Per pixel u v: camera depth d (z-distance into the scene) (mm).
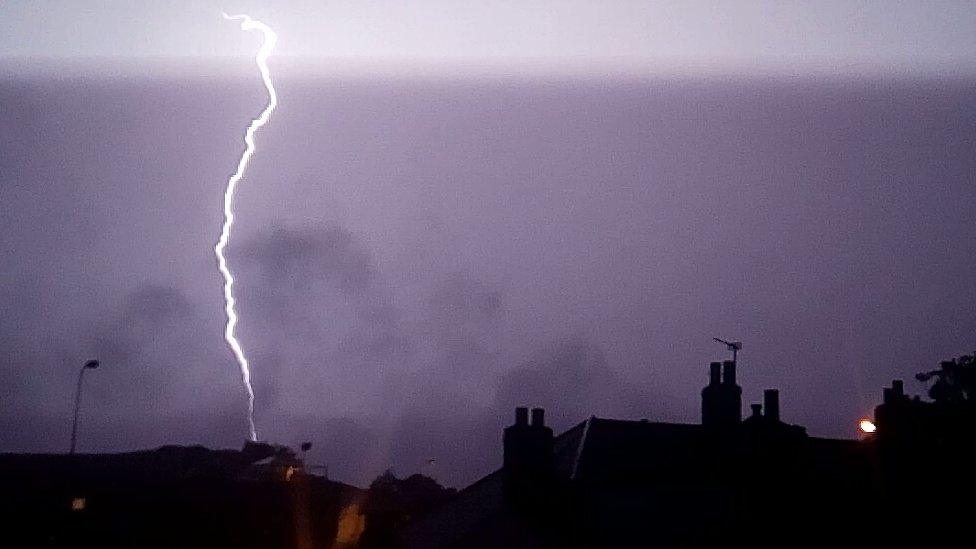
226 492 51812
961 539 20812
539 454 28484
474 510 31266
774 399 25750
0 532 47438
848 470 23703
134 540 48750
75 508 49719
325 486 55094
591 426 29141
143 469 57688
